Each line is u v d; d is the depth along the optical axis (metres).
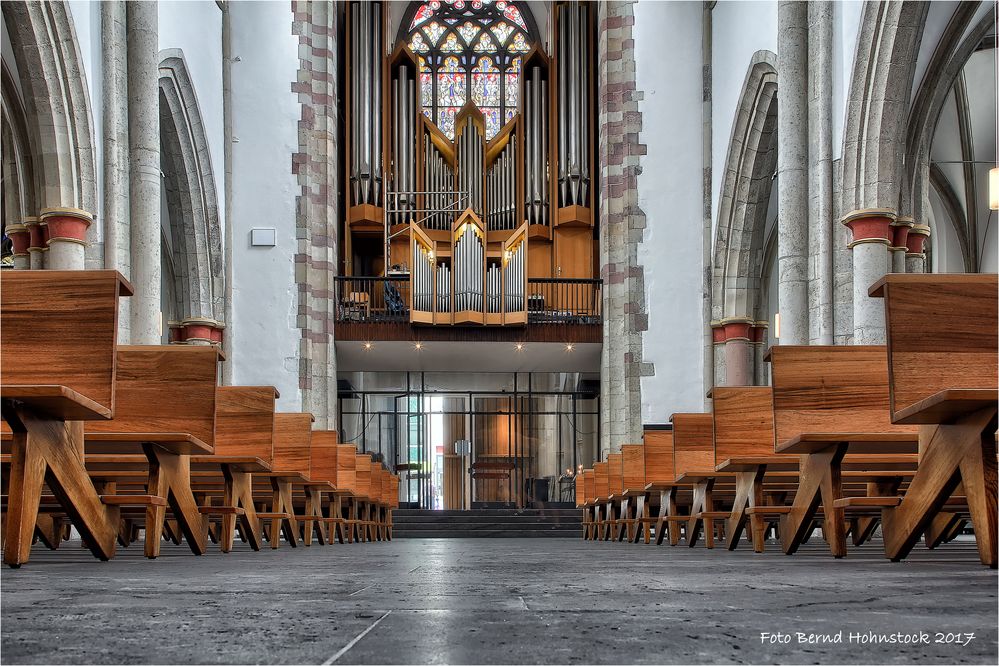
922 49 14.92
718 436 7.63
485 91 30.83
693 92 22.17
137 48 14.11
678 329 21.70
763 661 1.58
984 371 4.53
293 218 22.14
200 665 1.54
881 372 5.94
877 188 13.32
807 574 3.87
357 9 27.94
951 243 22.20
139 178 14.05
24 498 4.67
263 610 2.35
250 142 22.06
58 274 4.81
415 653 1.66
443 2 31.19
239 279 21.80
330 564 5.16
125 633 1.92
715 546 9.43
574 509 23.14
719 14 21.33
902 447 6.31
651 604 2.49
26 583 3.36
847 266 13.76
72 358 4.78
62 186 12.56
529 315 24.70
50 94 12.38
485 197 28.44
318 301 22.56
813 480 6.25
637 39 22.39
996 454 4.36
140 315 13.97
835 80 14.03
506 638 1.84
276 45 22.34
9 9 11.95
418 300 23.84
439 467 26.16
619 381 22.31
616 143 22.78
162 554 7.11
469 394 26.38
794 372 5.92
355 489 14.52
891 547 5.25
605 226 23.00
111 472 6.93
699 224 21.89
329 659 1.59
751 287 21.23
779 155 14.52
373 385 26.34
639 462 12.72
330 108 22.97
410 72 28.67
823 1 14.15
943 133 20.55
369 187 27.45
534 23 31.09
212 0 20.50
